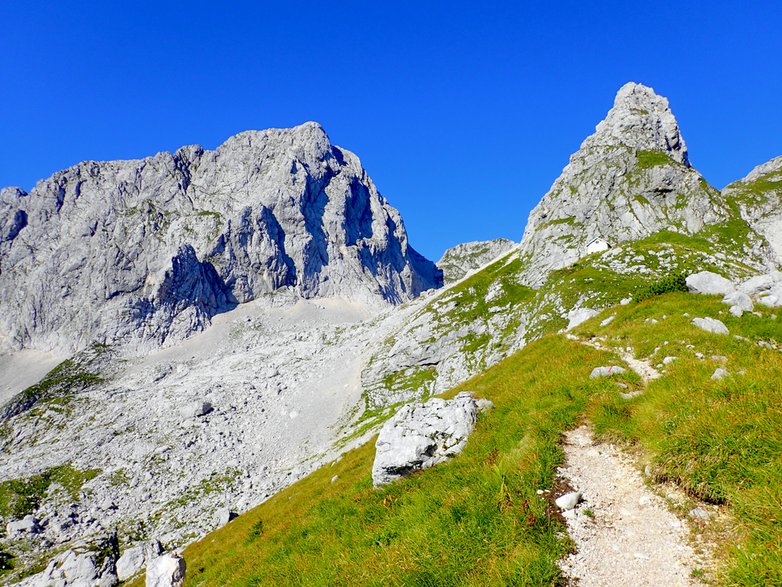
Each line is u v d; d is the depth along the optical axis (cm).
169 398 14125
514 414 1523
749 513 769
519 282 13300
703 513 857
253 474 9400
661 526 861
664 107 16950
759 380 1135
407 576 880
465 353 10862
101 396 16875
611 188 13675
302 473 7738
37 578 6012
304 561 1242
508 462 1164
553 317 9231
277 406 12950
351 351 16062
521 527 899
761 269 10350
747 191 19150
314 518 1600
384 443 1584
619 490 1010
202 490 8788
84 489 9181
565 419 1379
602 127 16662
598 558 812
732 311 2017
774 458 845
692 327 1916
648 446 1091
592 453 1197
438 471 1373
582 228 13475
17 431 14575
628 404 1370
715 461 909
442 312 13062
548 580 770
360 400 11825
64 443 11931
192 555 2762
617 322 2498
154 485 9238
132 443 11088
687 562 754
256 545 1811
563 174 15800
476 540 907
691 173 13050
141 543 6969
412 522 1091
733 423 967
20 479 9562
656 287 2898
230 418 12344
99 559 6100
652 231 12275
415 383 11306
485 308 12419
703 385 1238
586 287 9525
